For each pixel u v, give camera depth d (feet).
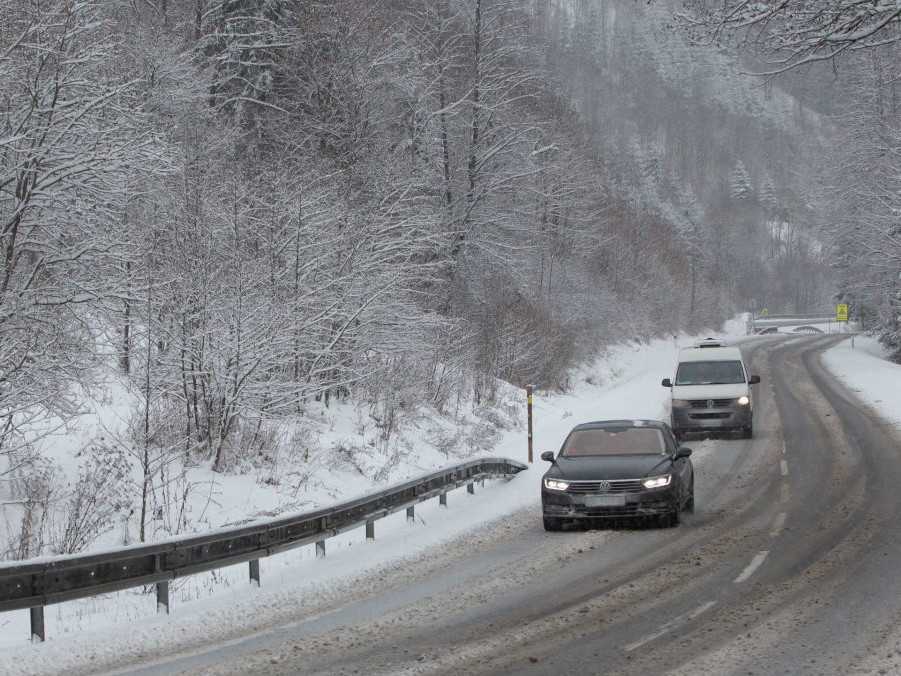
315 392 63.31
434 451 76.79
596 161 238.07
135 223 59.62
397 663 26.68
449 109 119.96
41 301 47.34
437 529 49.78
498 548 44.29
